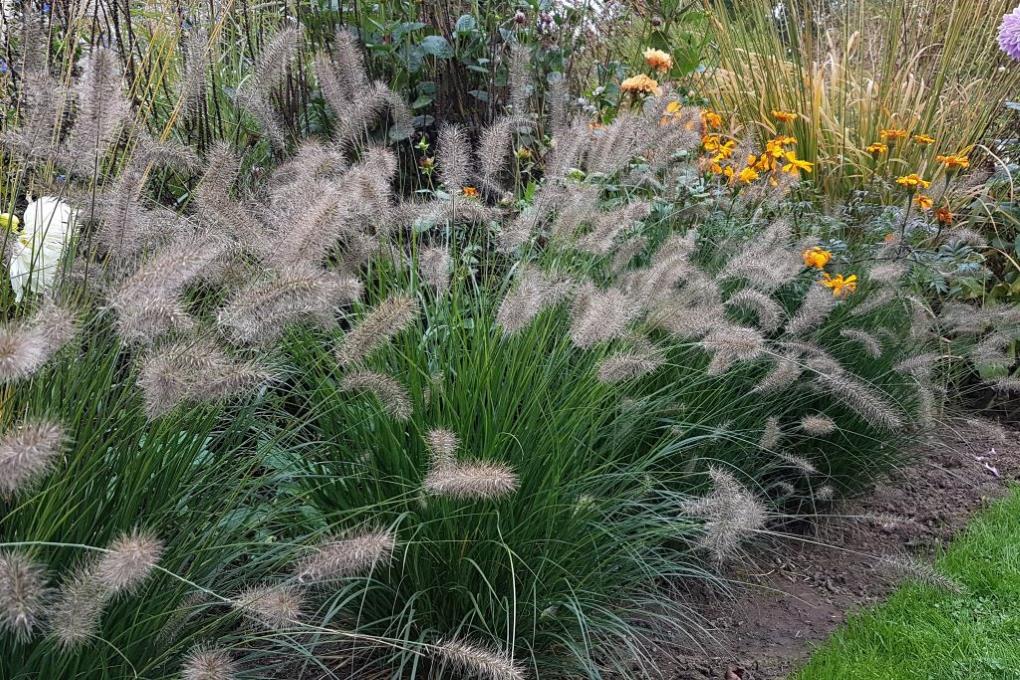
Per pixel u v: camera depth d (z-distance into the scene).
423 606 2.91
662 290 3.29
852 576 4.02
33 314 2.19
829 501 4.43
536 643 3.00
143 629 2.25
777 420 4.03
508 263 3.60
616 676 3.02
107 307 2.20
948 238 5.64
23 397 2.25
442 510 2.82
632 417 3.42
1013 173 6.16
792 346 3.81
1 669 2.07
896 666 3.26
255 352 2.62
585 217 3.46
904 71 6.93
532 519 2.92
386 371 3.02
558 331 3.32
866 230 5.18
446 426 2.88
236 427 2.68
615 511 3.23
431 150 5.25
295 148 4.45
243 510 2.60
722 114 6.88
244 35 4.99
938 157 6.27
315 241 2.35
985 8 6.94
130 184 2.38
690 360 3.84
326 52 5.05
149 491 2.36
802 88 6.57
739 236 4.52
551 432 2.95
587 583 3.11
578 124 3.76
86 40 3.94
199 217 2.78
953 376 5.41
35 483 1.93
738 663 3.26
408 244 3.62
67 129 3.21
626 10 6.55
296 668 2.85
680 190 4.69
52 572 2.06
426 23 5.40
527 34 5.53
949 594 3.76
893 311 4.64
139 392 2.28
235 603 2.09
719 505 2.85
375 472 2.88
